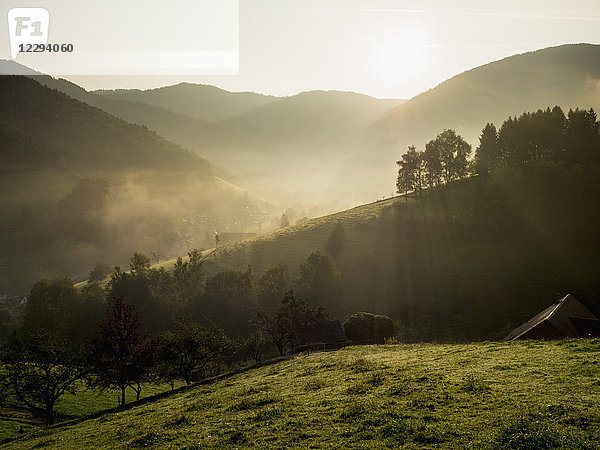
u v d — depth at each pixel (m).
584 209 127.06
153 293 120.94
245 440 17.86
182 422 23.31
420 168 172.38
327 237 156.38
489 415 16.45
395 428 16.25
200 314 117.81
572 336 47.72
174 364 59.34
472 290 110.12
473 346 34.50
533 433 14.02
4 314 160.38
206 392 35.81
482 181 147.50
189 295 131.12
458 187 160.50
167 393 43.81
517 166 150.50
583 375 20.44
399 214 147.75
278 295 123.81
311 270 123.50
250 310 121.06
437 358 30.42
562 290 101.81
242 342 83.00
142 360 49.06
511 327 92.62
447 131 172.25
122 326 49.06
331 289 120.94
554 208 129.88
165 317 118.06
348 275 129.50
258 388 29.52
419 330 94.62
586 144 160.25
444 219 139.62
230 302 122.19
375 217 158.00
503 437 14.12
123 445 20.97
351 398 21.92
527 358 25.78
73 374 51.91
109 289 129.62
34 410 51.28
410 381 23.44
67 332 108.44
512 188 137.38
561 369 21.95
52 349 51.06
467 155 175.38
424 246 134.12
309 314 78.12
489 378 21.94
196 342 60.16
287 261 147.12
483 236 129.50
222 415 23.27
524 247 121.88
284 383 30.08
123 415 33.59
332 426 17.88
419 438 15.20
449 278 116.94
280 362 46.25
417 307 109.75
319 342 74.56
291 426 18.62
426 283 117.56
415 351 36.78
